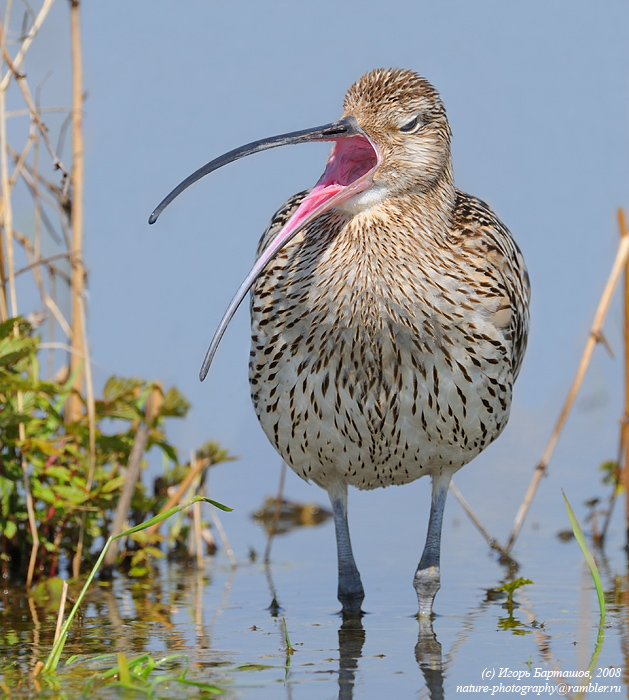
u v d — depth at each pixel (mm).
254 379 10758
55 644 8469
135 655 8922
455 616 10203
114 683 7992
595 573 9484
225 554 13234
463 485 16453
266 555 13008
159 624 10000
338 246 10070
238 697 7816
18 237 13055
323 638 9508
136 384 12656
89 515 12250
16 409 11992
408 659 8773
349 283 9977
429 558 10555
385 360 10078
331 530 14508
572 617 10008
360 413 10227
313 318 10148
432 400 10188
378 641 9367
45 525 12055
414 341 10039
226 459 13211
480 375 10266
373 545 13555
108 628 9836
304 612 10516
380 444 10414
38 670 8297
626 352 13578
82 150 12984
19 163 12438
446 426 10320
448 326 10078
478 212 11062
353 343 10070
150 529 12461
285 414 10531
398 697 7855
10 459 11953
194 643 9312
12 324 11531
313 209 9961
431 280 10023
